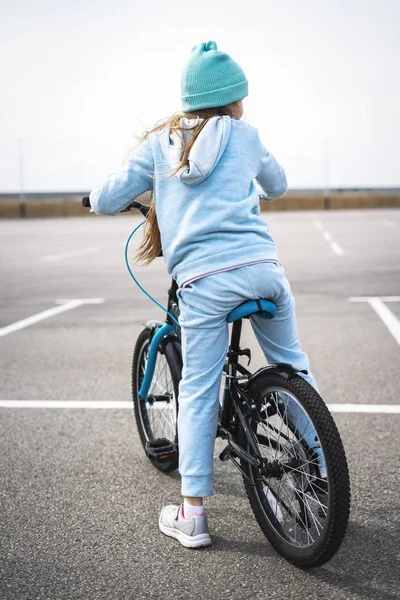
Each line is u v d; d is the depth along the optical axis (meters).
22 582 2.82
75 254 16.20
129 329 7.51
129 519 3.34
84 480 3.78
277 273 2.93
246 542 3.12
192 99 2.94
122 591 2.74
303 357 3.15
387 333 7.08
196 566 2.92
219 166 2.92
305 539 2.99
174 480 3.77
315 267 12.43
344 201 61.94
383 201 61.59
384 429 4.41
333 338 6.89
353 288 9.92
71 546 3.10
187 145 2.87
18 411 4.92
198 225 2.89
